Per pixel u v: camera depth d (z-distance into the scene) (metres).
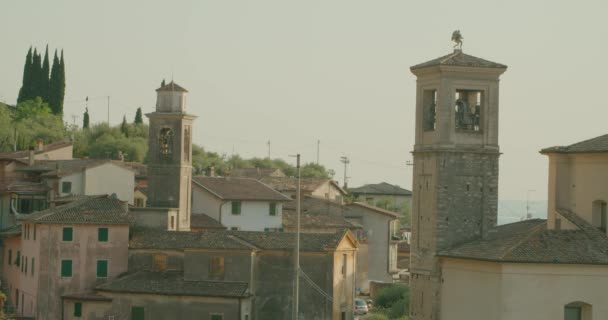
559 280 131.12
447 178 148.88
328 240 183.12
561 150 149.75
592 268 131.25
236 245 179.25
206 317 175.38
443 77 149.00
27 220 193.25
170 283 179.38
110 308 180.00
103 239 186.38
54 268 185.88
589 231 139.88
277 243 182.88
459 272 141.50
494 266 132.50
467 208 149.38
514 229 151.62
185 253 180.50
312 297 180.88
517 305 130.62
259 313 181.88
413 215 153.25
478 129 151.88
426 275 148.75
